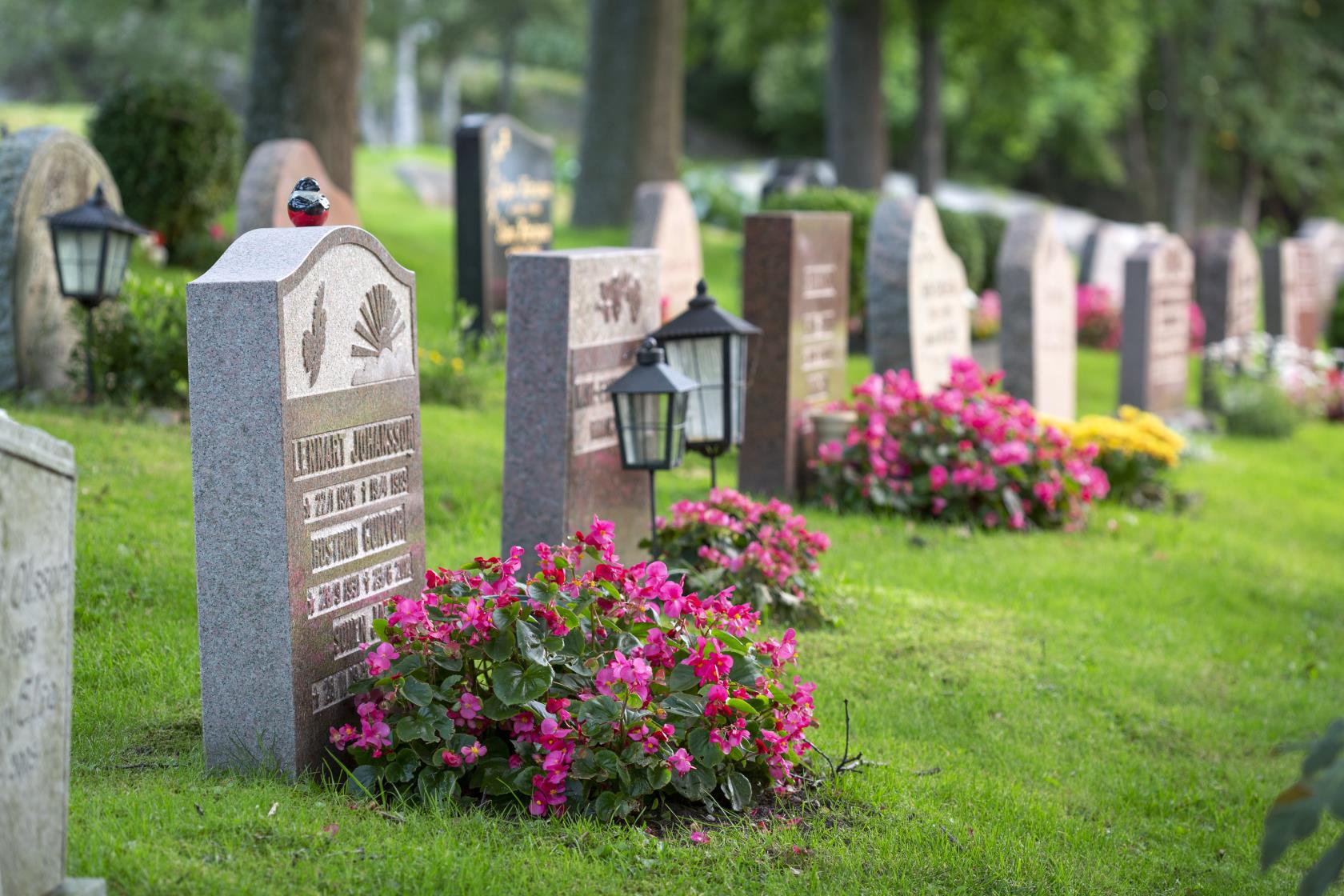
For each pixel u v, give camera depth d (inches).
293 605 175.5
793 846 176.6
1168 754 252.7
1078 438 465.1
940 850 185.3
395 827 165.6
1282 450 634.8
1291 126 1694.1
